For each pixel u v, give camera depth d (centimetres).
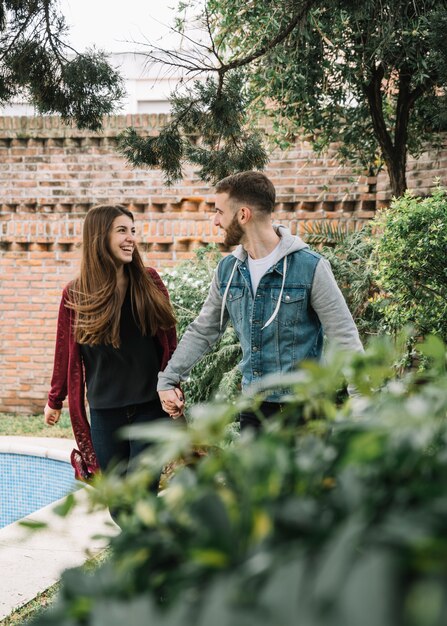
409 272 476
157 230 780
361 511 68
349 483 74
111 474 102
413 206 468
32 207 809
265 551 69
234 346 551
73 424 371
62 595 85
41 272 812
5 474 635
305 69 564
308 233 670
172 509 88
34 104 558
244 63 530
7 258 818
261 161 598
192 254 774
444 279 469
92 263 349
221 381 538
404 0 524
